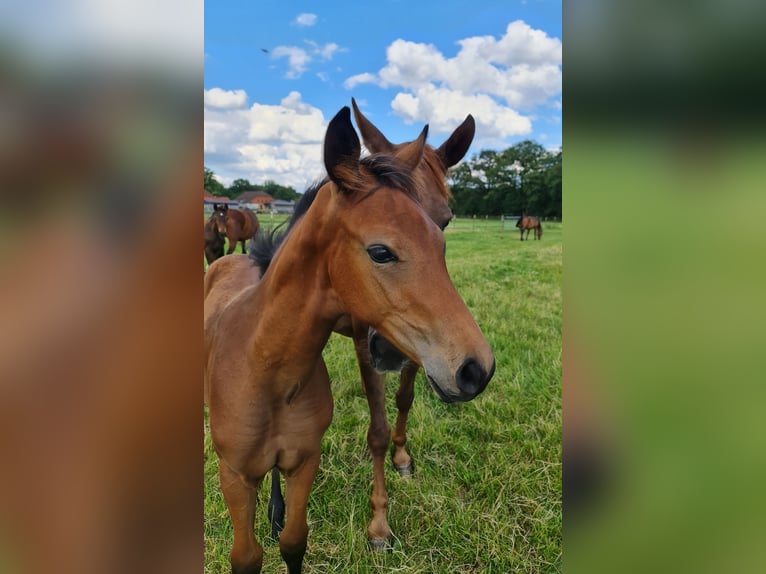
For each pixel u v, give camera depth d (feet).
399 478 9.93
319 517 8.91
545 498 9.02
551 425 10.80
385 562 8.05
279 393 5.74
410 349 4.90
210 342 6.53
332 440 10.83
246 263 9.46
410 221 4.85
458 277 27.58
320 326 5.50
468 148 9.16
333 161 4.92
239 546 6.22
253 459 5.92
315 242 5.27
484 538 8.27
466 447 10.44
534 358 14.60
